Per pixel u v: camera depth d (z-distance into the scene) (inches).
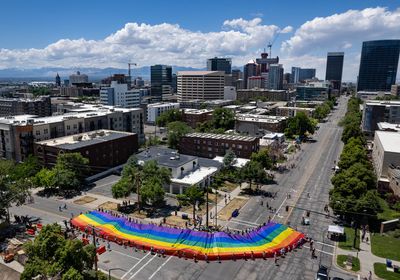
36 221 3358.8
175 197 4097.0
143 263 2618.1
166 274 2470.5
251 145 5561.0
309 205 3873.0
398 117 7864.2
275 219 3467.0
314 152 6688.0
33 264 1908.2
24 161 4810.5
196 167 4813.0
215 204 3855.8
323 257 2736.2
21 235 3041.3
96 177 4864.7
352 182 3408.0
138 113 7317.9
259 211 3676.2
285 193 4286.4
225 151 5797.2
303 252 2817.4
